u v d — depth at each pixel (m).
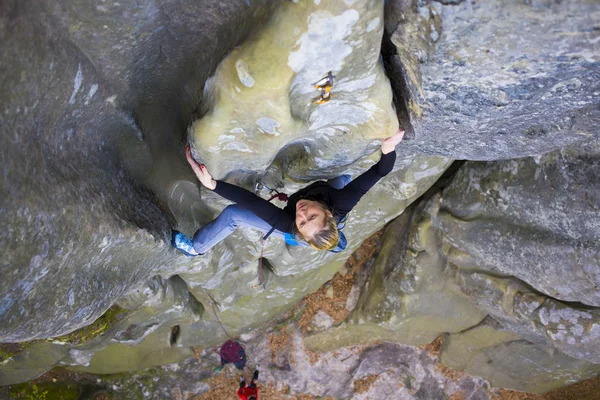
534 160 4.20
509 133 3.00
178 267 4.20
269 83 2.06
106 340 5.28
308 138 2.95
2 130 1.80
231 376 7.43
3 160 1.82
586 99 2.43
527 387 7.02
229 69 2.07
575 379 6.50
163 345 6.62
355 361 7.45
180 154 3.36
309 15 1.88
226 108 2.25
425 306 6.24
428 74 2.38
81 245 2.31
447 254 5.55
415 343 7.11
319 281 6.57
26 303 2.16
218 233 3.27
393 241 6.53
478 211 4.86
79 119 2.36
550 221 4.13
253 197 2.84
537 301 4.93
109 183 2.67
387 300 6.45
